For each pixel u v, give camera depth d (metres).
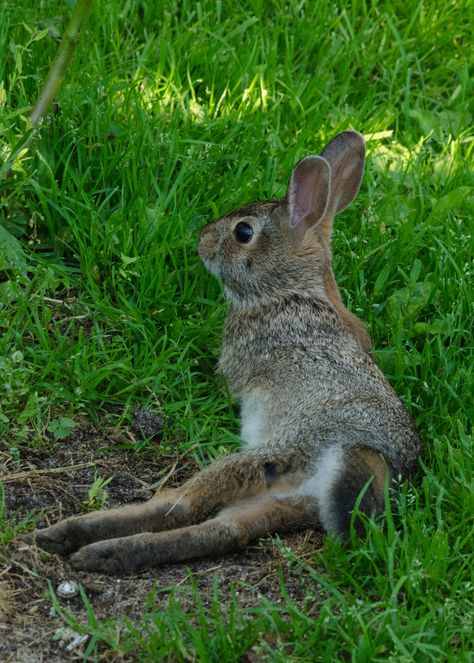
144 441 9.10
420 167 11.61
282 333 9.41
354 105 12.53
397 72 12.71
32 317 9.77
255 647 7.21
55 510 8.45
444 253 10.55
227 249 9.70
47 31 10.45
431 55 13.07
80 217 10.20
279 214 9.64
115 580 7.86
